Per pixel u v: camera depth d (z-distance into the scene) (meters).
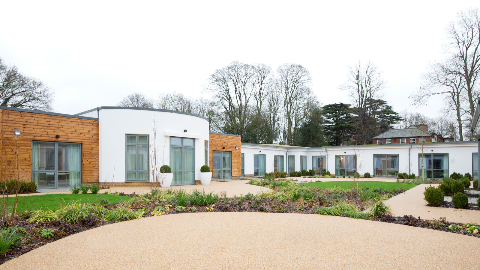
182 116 16.19
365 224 6.56
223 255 4.36
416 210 8.52
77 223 6.23
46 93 25.27
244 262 4.06
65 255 4.39
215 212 8.03
